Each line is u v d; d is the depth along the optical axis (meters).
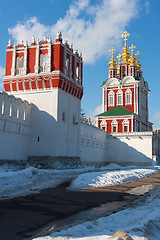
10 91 37.41
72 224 8.36
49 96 35.12
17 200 12.54
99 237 6.46
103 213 10.22
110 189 18.19
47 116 34.81
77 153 39.62
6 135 30.23
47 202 12.27
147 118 79.06
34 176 20.89
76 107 40.47
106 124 67.75
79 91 40.84
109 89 73.44
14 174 18.97
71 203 12.23
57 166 32.78
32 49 36.75
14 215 9.40
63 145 35.66
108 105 72.94
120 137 60.38
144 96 77.81
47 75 34.97
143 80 74.75
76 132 39.88
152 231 7.62
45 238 6.43
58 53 35.34
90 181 20.62
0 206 10.95
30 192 15.46
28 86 36.16
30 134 35.25
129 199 13.99
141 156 57.50
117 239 6.00
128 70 78.69
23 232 7.41
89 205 11.89
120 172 29.19
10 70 37.59
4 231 7.47
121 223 8.12
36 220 8.75
